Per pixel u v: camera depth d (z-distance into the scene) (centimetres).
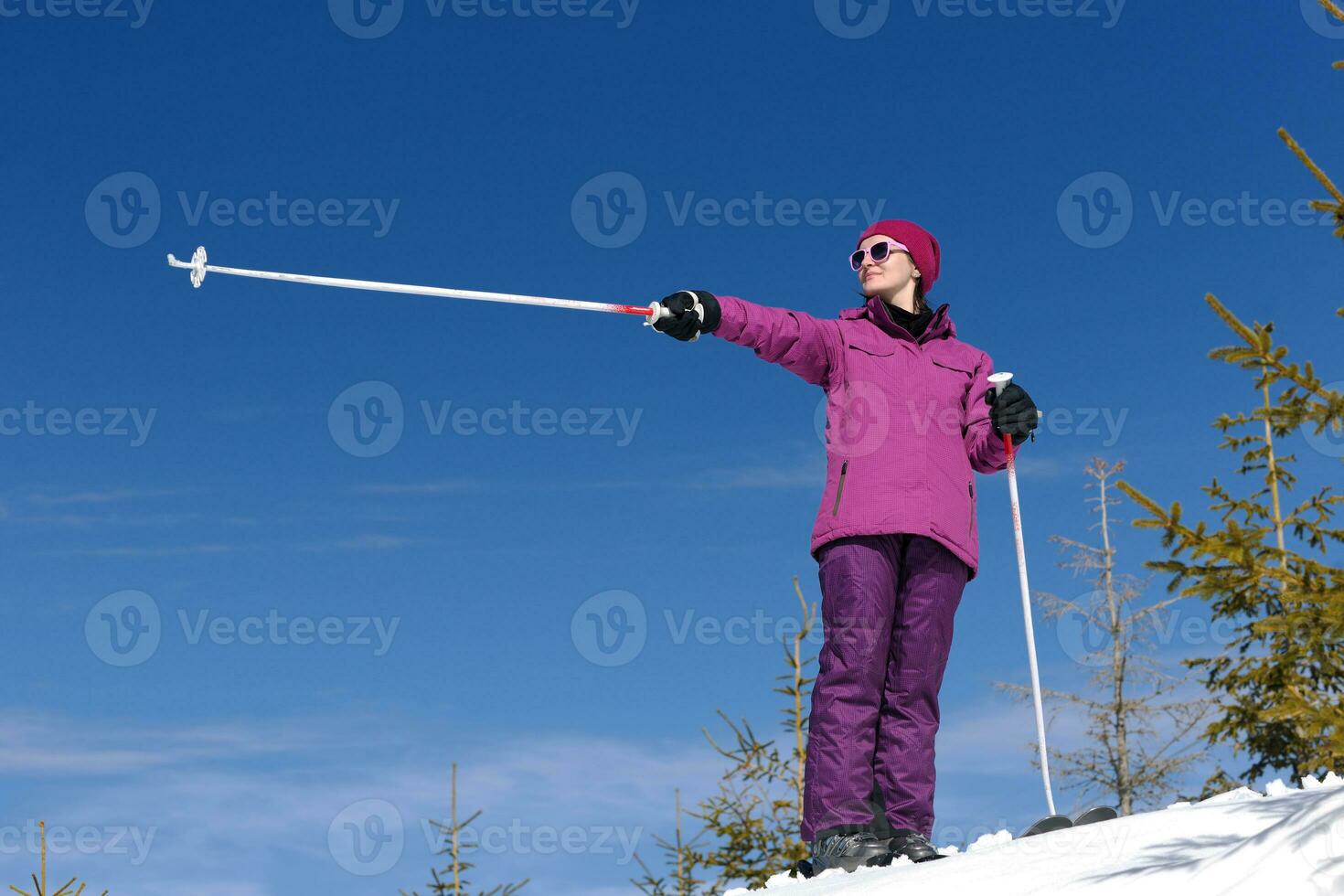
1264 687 896
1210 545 221
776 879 397
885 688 410
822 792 390
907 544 409
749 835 819
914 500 400
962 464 423
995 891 243
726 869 816
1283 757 921
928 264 452
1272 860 192
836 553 404
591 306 407
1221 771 990
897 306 447
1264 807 253
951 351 443
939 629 406
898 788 401
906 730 405
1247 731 928
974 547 418
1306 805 228
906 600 407
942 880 264
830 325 426
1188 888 200
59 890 537
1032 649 406
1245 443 898
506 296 415
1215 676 955
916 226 456
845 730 393
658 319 405
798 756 828
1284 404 229
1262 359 228
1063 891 224
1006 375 418
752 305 414
